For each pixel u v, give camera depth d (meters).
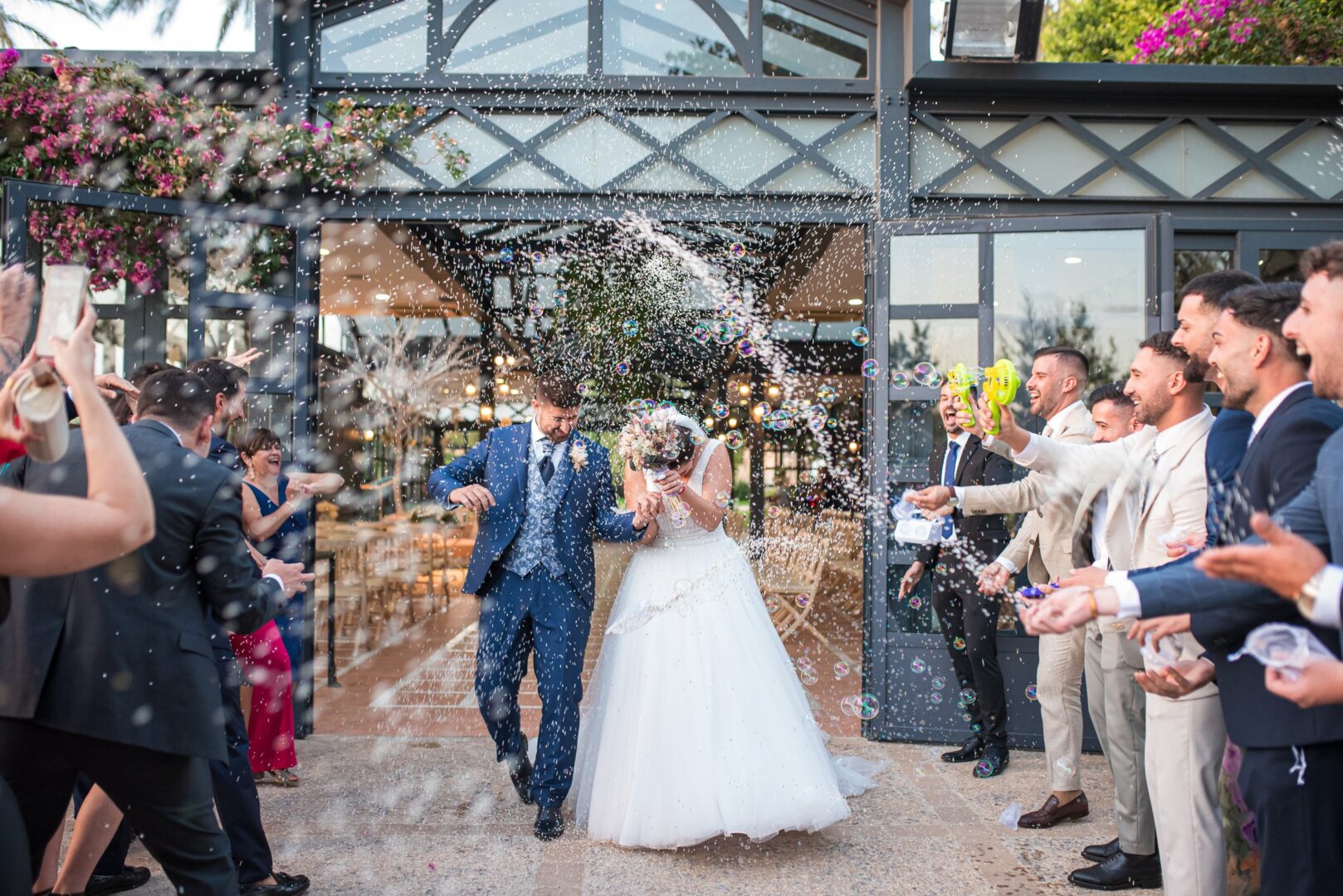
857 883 2.46
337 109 4.17
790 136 4.33
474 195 4.28
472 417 8.20
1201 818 1.87
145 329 4.00
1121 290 4.01
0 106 3.88
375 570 6.45
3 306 1.43
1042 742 3.85
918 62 4.12
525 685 4.92
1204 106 4.29
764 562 6.20
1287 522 1.35
